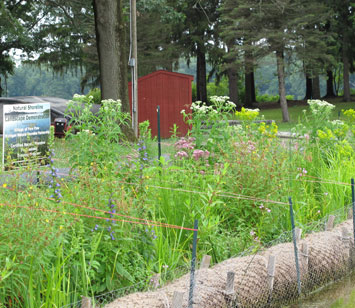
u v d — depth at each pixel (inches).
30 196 189.6
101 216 203.6
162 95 1035.9
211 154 335.6
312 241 265.6
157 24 1937.7
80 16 1534.2
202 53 2150.6
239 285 209.0
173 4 1920.5
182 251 245.4
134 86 781.9
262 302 218.1
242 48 1606.8
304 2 1646.2
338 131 440.8
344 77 2038.6
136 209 217.0
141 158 309.0
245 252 247.3
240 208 281.9
